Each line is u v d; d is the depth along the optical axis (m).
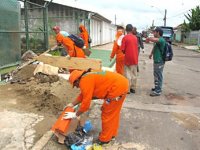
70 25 12.17
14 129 2.99
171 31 24.06
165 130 3.24
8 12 5.56
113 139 2.86
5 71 5.35
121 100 2.67
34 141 2.74
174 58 12.39
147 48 19.69
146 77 6.59
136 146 2.79
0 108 3.58
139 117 3.64
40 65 4.98
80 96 2.72
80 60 3.85
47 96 4.02
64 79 4.91
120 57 4.81
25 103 3.80
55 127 2.70
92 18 15.20
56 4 11.76
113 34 28.06
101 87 2.57
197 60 11.88
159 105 4.21
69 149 2.63
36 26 8.87
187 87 5.61
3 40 5.35
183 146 2.84
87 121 3.07
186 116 3.74
